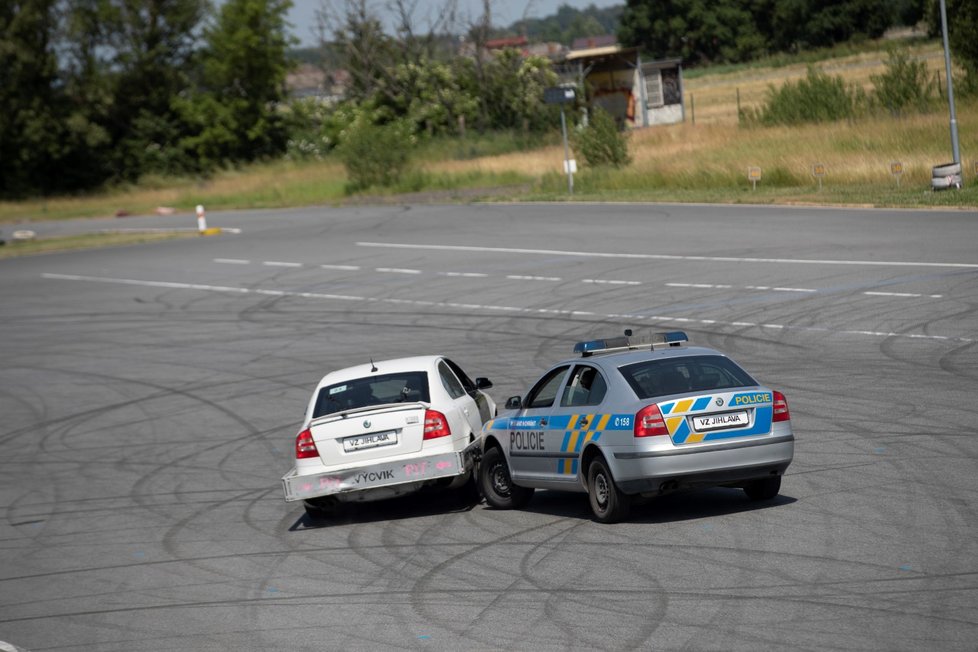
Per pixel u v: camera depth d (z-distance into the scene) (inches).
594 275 2442.2
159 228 4825.3
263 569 902.4
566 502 1048.8
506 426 1038.4
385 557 895.7
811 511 863.1
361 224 3991.1
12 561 1024.2
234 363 2000.5
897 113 4416.8
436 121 7504.9
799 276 2137.1
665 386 886.4
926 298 1808.6
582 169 4626.0
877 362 1446.9
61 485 1330.0
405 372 1107.3
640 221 3218.5
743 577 709.3
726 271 2289.6
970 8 4362.7
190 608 804.6
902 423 1140.5
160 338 2315.5
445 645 646.5
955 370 1354.6
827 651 565.6
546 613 684.1
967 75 4399.6
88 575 944.3
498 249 2999.5
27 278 3430.1
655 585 714.8
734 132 4854.8
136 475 1343.5
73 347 2314.2
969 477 917.8
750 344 1646.2
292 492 1029.8
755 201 3326.8
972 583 651.5
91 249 4092.0
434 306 2319.1
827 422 1184.8
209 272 3181.6
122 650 719.7
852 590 659.4
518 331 1962.4
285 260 3255.4
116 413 1722.4
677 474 847.7
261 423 1557.6
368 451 1034.1
